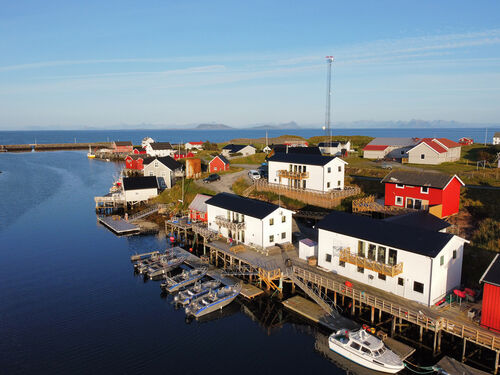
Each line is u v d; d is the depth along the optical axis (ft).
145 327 102.32
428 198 141.59
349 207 166.71
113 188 258.37
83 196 276.41
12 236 182.70
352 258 104.06
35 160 525.34
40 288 126.31
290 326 101.96
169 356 89.20
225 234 154.61
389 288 98.89
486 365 79.25
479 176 186.19
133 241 175.52
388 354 82.07
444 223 118.52
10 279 133.49
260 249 134.62
